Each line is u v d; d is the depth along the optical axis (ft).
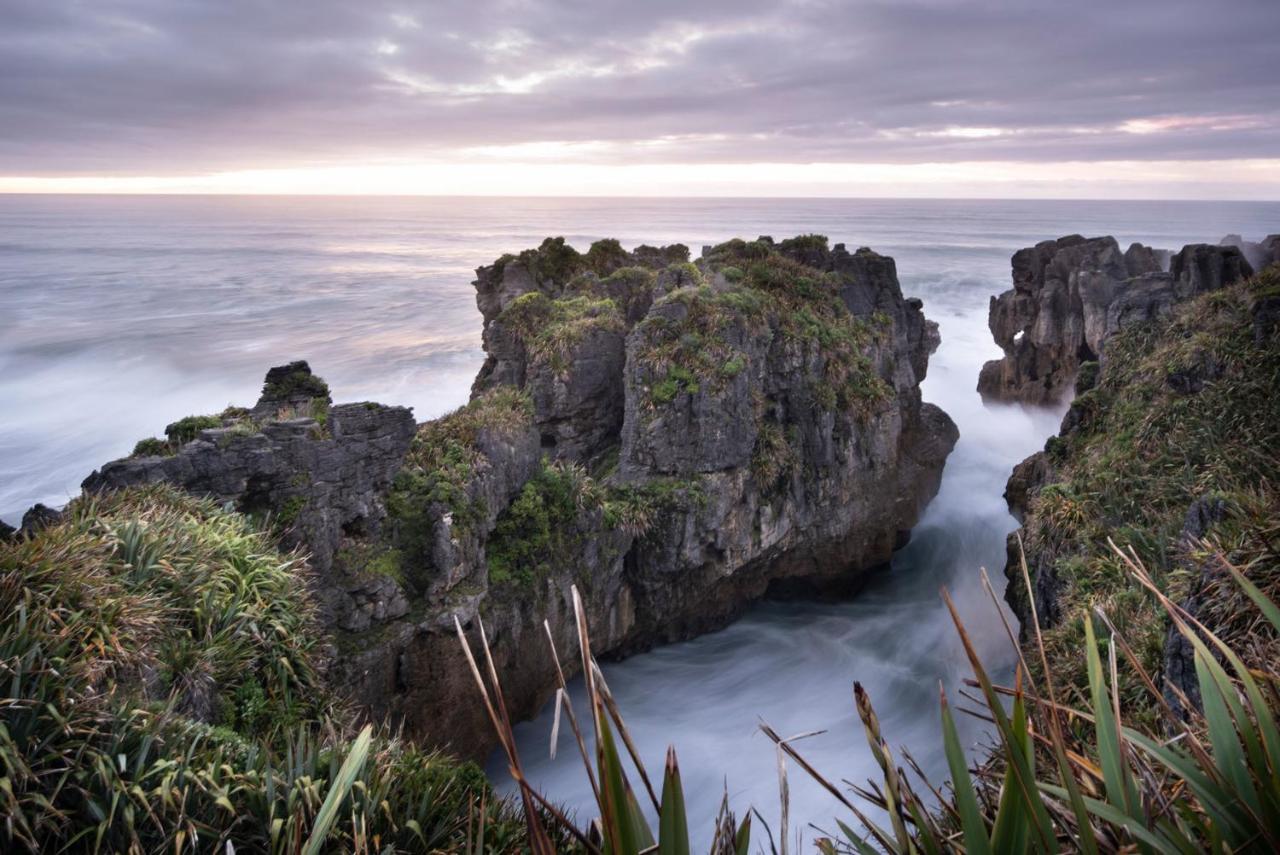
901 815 8.26
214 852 23.49
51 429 142.20
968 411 157.07
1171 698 32.01
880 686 80.02
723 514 78.54
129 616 29.25
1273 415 68.23
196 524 41.24
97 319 255.70
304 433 53.83
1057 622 65.46
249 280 379.76
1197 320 88.63
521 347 92.58
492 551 66.33
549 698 71.87
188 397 165.07
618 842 7.09
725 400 77.92
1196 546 37.68
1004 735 7.20
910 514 103.96
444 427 68.08
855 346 98.32
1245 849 7.58
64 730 23.48
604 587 74.13
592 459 89.04
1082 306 134.51
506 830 28.66
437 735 60.39
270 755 27.66
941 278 314.76
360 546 57.72
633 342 81.46
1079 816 7.06
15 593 26.32
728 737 72.28
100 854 22.80
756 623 91.76
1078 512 70.95
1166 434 74.69
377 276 402.52
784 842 7.74
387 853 24.16
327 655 46.01
